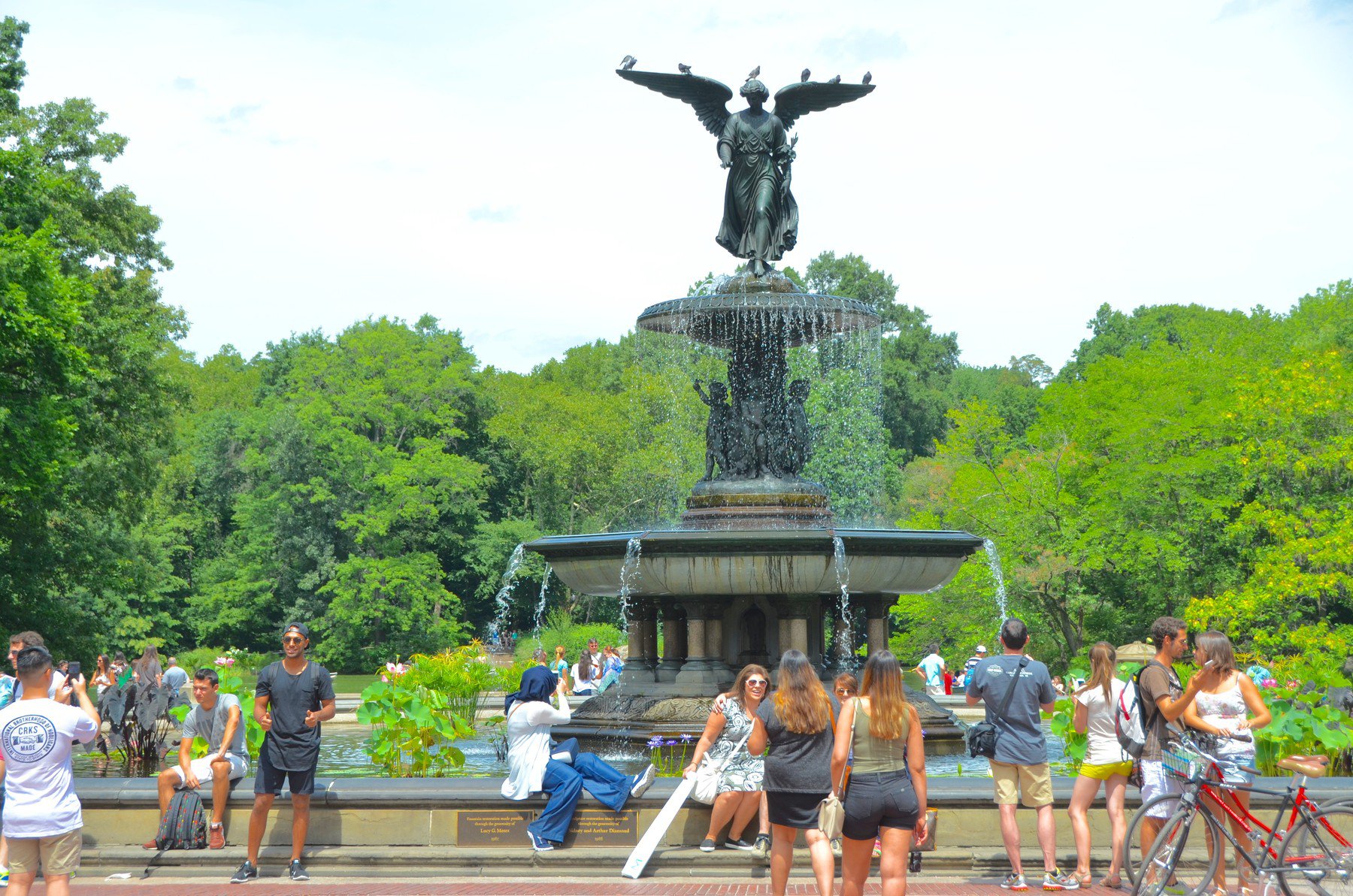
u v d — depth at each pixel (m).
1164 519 40.38
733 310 16.08
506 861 9.47
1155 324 82.50
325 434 64.50
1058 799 9.52
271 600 65.75
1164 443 39.84
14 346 25.70
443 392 71.00
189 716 10.10
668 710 14.79
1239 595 31.75
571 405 66.50
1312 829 7.86
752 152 16.86
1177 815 7.89
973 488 43.28
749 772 9.28
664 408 60.50
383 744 13.09
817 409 51.78
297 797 9.35
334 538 66.00
